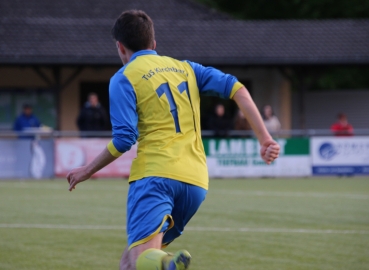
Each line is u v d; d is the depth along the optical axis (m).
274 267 18.73
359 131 55.84
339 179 51.88
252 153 53.12
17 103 67.75
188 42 70.12
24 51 65.56
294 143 53.53
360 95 76.81
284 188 44.16
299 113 77.50
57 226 26.23
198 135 11.91
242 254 20.69
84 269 18.38
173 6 78.69
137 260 10.55
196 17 77.75
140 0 78.94
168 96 11.63
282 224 27.14
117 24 12.13
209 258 20.05
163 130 11.55
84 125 52.16
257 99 72.88
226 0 102.75
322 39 71.94
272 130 55.53
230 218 28.88
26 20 71.00
